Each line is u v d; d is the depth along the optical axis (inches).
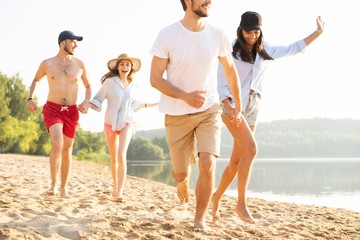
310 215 329.1
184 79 183.2
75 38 277.6
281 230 236.4
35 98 2598.4
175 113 185.6
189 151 193.2
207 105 184.7
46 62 278.1
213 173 186.5
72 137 278.8
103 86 293.4
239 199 206.8
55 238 168.2
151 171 1476.4
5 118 2410.2
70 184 390.0
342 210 387.9
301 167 2304.4
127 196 317.7
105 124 294.2
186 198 222.7
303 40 221.5
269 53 214.4
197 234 181.6
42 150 2650.1
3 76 2461.9
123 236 176.1
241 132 203.2
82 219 197.3
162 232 183.6
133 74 300.2
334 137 7253.9
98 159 2869.1
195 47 181.0
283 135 7372.1
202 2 177.6
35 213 203.9
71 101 278.1
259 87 213.9
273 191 789.9
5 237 159.6
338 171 1806.1
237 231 205.5
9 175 422.6
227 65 191.3
